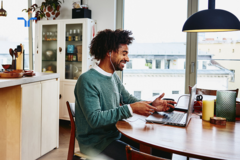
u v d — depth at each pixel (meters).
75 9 3.78
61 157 2.60
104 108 1.52
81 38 3.74
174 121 1.41
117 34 1.50
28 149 2.35
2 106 2.27
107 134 1.51
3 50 4.72
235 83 3.47
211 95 2.64
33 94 2.37
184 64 3.72
